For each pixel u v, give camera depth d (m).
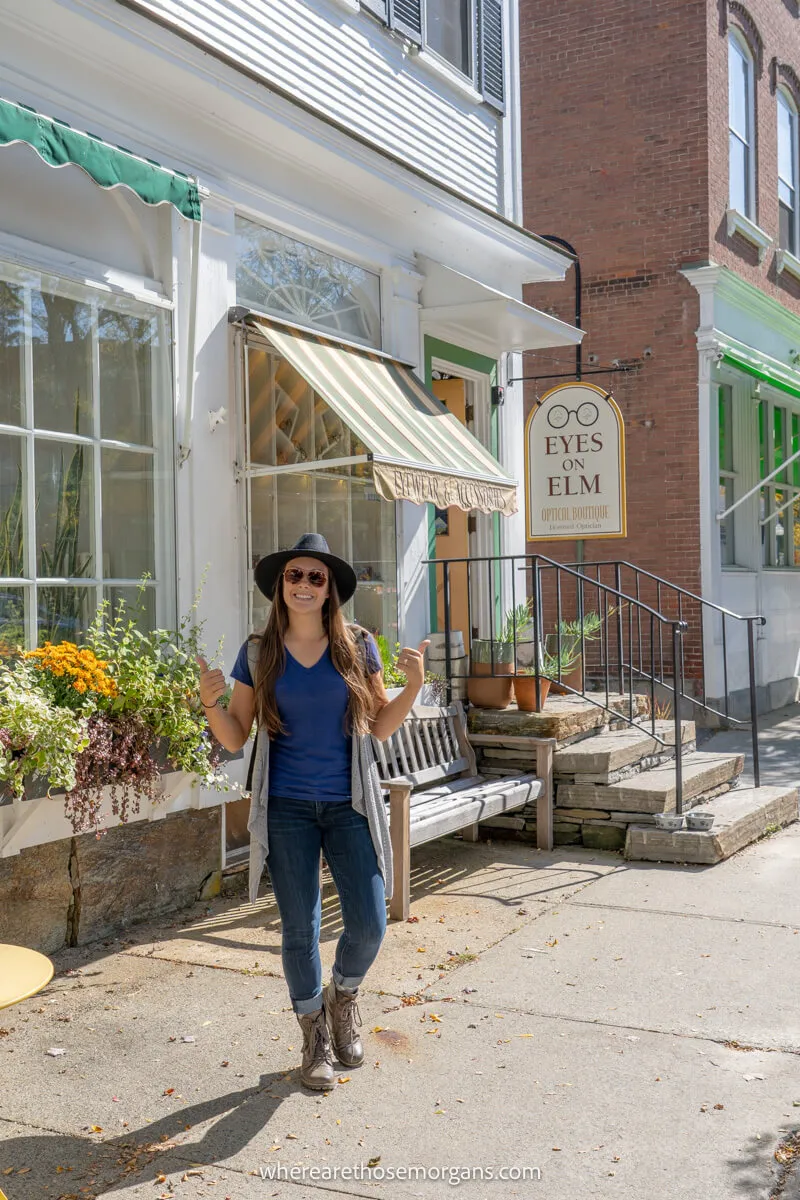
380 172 7.90
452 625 9.83
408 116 8.81
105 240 6.02
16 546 5.53
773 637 15.48
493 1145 3.62
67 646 5.32
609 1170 3.46
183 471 6.41
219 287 6.73
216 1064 4.23
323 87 7.79
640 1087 4.01
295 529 7.46
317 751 4.02
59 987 5.01
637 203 13.75
